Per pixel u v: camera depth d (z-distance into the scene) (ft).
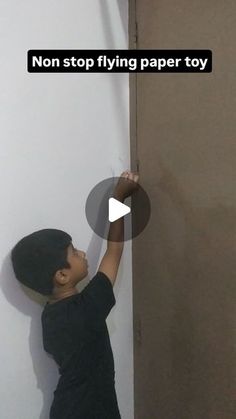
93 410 3.01
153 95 3.38
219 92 2.71
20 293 3.24
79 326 2.98
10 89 3.10
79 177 3.45
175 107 3.13
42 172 3.27
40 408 3.37
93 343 3.03
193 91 2.95
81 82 3.41
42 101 3.24
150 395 3.65
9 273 3.18
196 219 2.98
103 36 3.50
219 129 2.73
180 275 3.18
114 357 3.78
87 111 3.46
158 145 3.35
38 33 3.20
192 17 2.92
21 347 3.27
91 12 3.43
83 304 3.03
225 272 2.74
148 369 3.66
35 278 2.97
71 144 3.40
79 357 2.99
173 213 3.22
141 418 3.80
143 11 3.44
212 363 2.91
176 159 3.15
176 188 3.17
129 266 3.81
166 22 3.18
